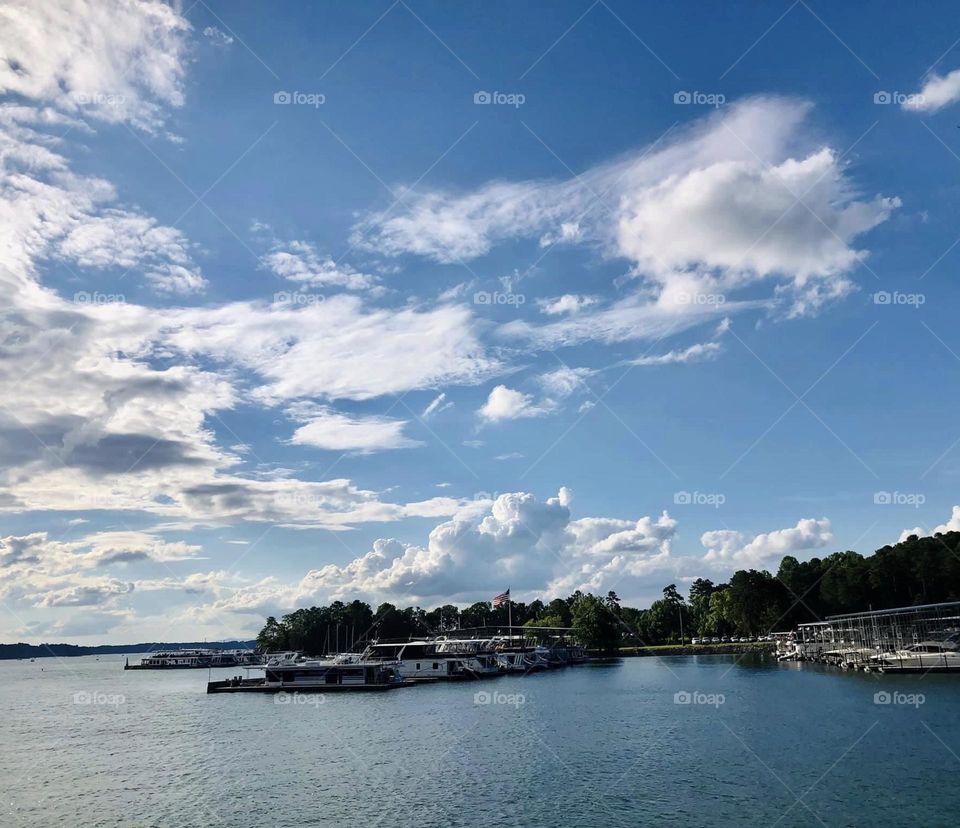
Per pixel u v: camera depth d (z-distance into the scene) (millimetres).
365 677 122938
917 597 156625
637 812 43656
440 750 63938
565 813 43938
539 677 139625
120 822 45750
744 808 43719
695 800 45562
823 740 60688
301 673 125562
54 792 53969
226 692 126250
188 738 77125
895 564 162500
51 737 82000
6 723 96062
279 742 71688
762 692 94875
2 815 48250
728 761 54969
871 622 133375
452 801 47219
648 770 53344
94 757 67812
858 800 44250
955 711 70812
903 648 121625
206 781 55469
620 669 155250
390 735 73125
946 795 44344
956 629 119438
